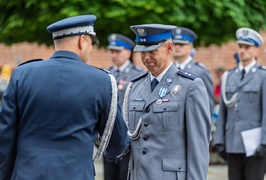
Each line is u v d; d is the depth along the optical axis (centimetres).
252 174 1198
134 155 857
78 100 713
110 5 1628
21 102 721
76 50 740
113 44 1424
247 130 1204
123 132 755
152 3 1612
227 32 1748
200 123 816
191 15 1672
